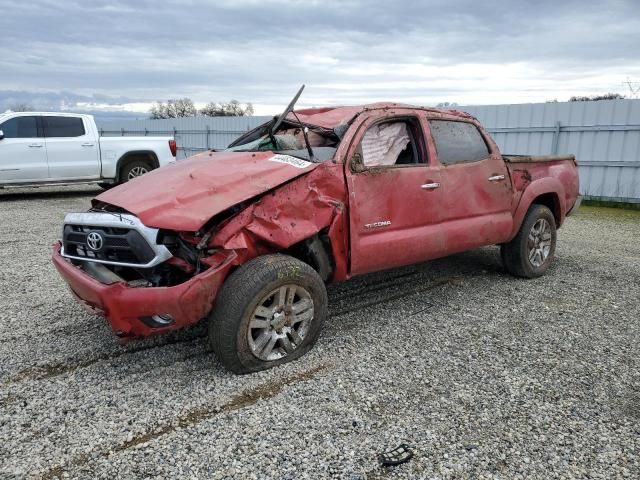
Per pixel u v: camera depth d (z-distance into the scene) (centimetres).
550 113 1209
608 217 1008
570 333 412
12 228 817
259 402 304
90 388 319
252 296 321
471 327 422
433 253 448
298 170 362
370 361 358
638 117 1081
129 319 316
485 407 302
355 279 550
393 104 450
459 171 462
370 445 265
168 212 319
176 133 2052
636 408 304
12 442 265
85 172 1152
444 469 248
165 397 309
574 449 264
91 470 245
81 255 355
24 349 373
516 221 529
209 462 251
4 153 1054
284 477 241
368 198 392
